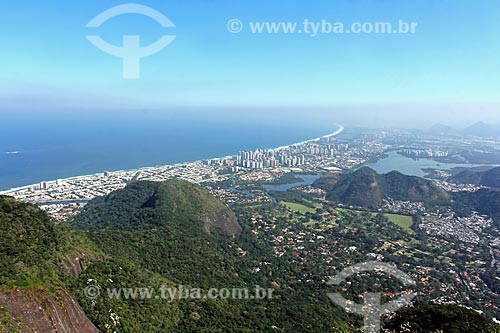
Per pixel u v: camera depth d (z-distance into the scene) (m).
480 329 39.94
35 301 33.41
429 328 42.06
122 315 43.88
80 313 37.91
